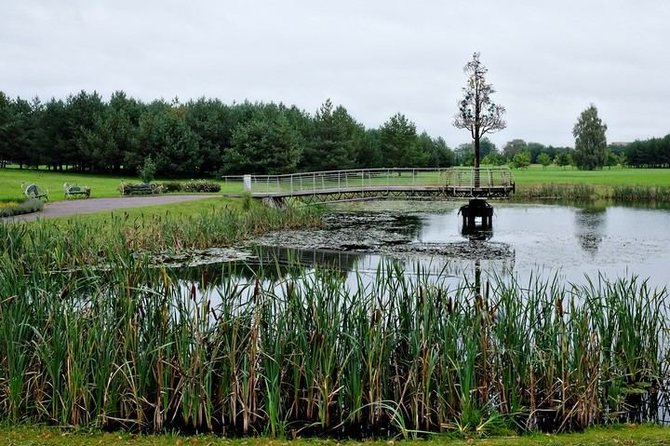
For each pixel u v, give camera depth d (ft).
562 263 57.00
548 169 335.47
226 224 70.33
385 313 20.88
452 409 19.19
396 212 120.88
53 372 18.90
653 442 17.49
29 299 22.16
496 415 19.04
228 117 217.56
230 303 20.59
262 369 20.27
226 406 19.79
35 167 219.82
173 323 20.04
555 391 20.26
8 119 200.95
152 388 20.01
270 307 20.68
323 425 19.13
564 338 20.53
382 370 19.85
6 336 19.01
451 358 19.52
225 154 199.11
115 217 63.57
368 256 61.00
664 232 81.46
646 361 23.35
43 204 79.25
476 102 107.24
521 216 106.93
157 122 194.39
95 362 19.71
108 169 199.93
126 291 21.08
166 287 20.30
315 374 19.51
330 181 119.24
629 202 138.62
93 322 20.03
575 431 19.48
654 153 359.05
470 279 48.11
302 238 74.64
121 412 19.24
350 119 225.56
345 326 20.49
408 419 19.75
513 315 21.03
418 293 21.49
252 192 101.50
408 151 224.94
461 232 83.05
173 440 17.85
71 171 202.39
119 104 221.25
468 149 388.98
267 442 17.81
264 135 191.83
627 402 22.52
